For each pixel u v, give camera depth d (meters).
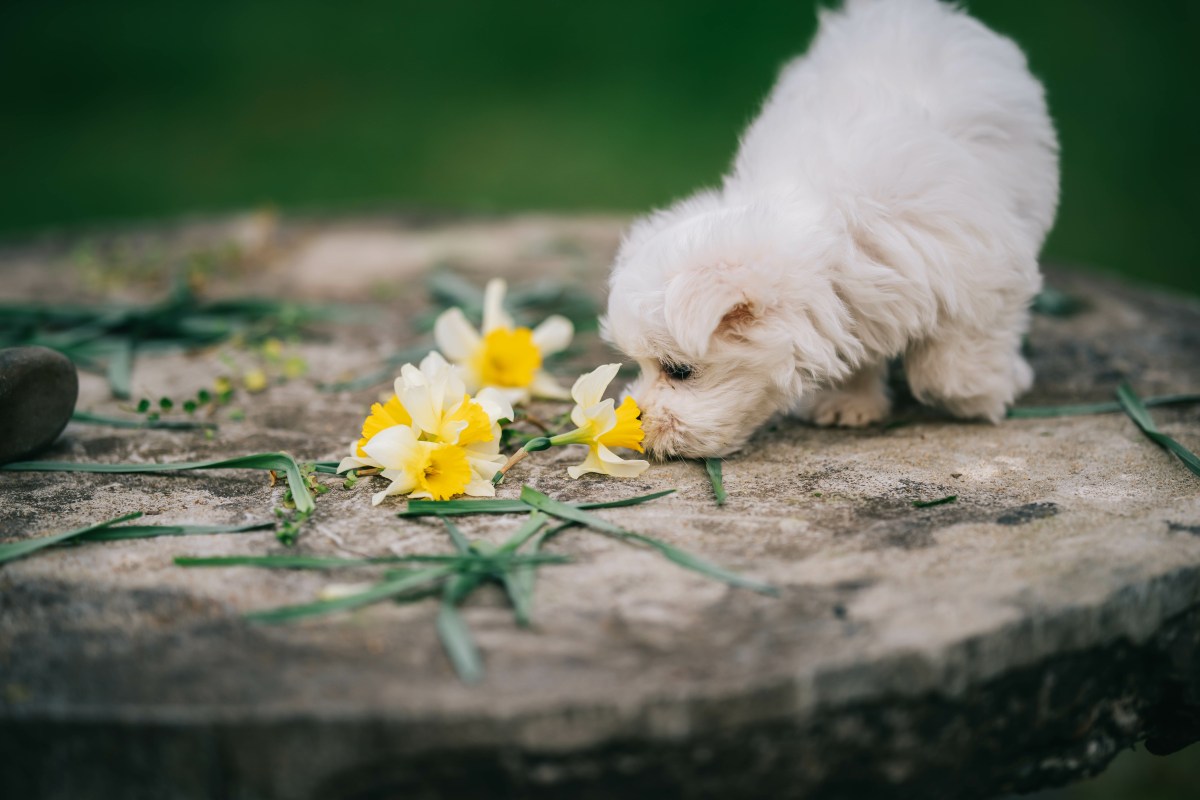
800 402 1.15
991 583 0.97
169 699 0.92
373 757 0.91
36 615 0.96
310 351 1.28
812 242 1.06
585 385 1.08
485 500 1.05
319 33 3.55
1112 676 0.98
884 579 0.98
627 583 0.98
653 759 0.92
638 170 2.45
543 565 0.99
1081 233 2.23
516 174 2.47
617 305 1.07
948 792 0.96
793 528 1.02
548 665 0.93
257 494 1.07
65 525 1.04
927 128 1.09
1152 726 1.01
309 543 1.02
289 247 1.57
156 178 2.52
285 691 0.92
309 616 0.96
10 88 3.14
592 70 3.17
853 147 1.08
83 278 1.46
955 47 1.13
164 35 3.57
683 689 0.92
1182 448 1.08
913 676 0.93
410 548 1.01
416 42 3.47
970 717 0.95
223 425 1.16
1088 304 1.37
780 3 3.48
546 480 1.08
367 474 1.08
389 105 2.99
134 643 0.95
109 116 2.95
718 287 1.03
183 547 1.01
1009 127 1.13
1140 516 1.02
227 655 0.94
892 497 1.05
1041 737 0.97
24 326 1.29
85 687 0.92
